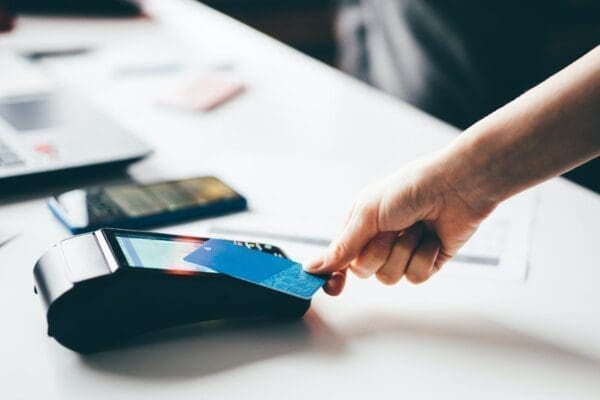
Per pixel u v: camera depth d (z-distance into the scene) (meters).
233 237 0.71
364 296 0.60
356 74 1.76
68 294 0.48
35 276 0.53
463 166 0.54
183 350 0.52
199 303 0.53
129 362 0.50
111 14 1.71
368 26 1.67
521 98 0.53
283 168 0.89
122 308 0.51
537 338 0.54
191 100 1.12
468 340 0.54
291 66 1.33
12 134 0.87
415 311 0.58
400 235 0.59
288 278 0.57
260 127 1.03
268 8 2.69
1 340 0.53
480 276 0.63
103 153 0.84
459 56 1.51
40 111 0.95
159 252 0.55
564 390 0.48
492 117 0.53
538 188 0.82
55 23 1.62
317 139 0.99
